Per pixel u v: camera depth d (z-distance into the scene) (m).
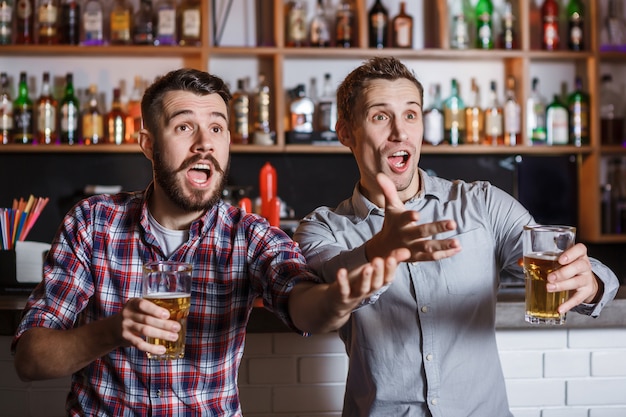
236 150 3.43
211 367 1.42
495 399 1.57
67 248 1.44
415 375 1.55
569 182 3.78
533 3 3.80
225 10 3.66
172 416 1.39
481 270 1.60
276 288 1.35
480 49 3.57
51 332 1.27
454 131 3.57
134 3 3.60
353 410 1.62
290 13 3.54
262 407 1.98
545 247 1.36
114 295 1.44
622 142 3.76
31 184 3.60
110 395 1.39
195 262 1.43
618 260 3.75
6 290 2.26
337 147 3.48
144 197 1.47
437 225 1.11
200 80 1.40
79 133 3.54
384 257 1.20
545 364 1.98
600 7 3.75
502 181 3.77
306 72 3.70
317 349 1.99
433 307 1.55
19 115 3.41
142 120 1.44
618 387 1.99
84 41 3.50
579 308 1.50
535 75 3.81
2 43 3.41
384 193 1.21
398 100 1.57
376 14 3.54
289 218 3.45
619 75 3.79
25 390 1.95
